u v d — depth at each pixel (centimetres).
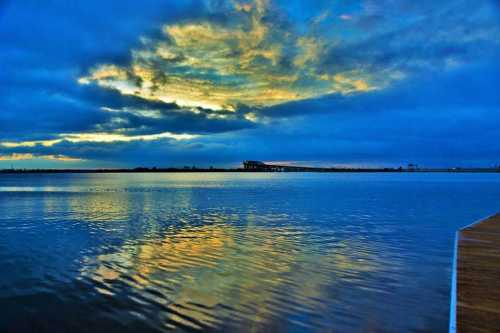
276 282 1027
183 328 744
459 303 677
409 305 858
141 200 4088
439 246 1514
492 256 1019
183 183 10394
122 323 771
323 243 1578
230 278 1066
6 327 763
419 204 3456
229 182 11344
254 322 769
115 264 1234
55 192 5825
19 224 2244
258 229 1973
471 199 4031
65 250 1462
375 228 2000
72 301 895
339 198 4266
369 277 1073
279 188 6962
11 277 1093
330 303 872
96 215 2670
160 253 1395
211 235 1788
